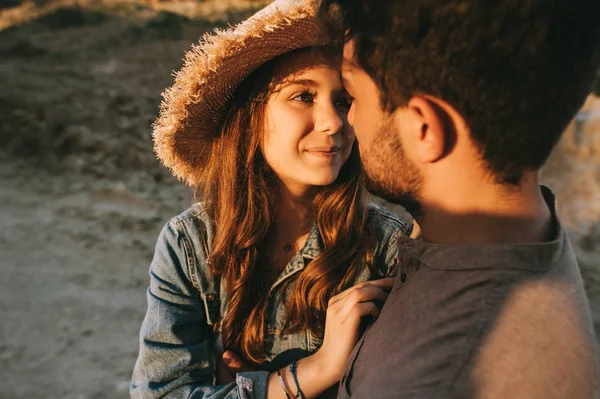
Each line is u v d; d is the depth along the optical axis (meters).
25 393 3.15
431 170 0.91
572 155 5.54
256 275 1.48
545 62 0.79
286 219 1.51
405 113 0.89
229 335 1.48
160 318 1.44
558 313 0.81
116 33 7.66
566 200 5.07
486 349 0.80
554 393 0.77
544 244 0.85
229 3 9.00
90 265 4.33
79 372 3.33
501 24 0.78
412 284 0.95
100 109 6.00
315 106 1.36
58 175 5.40
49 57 6.98
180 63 7.02
